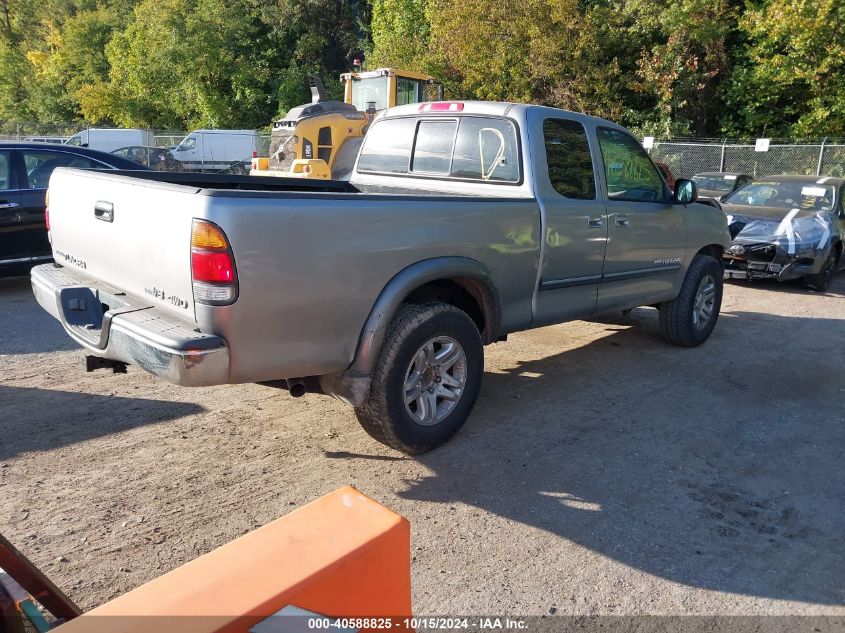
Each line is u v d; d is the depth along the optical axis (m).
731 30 22.95
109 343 3.36
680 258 6.07
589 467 3.98
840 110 20.88
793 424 4.74
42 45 48.53
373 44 34.72
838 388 5.52
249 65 35.22
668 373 5.78
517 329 4.62
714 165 20.64
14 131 33.38
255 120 35.62
